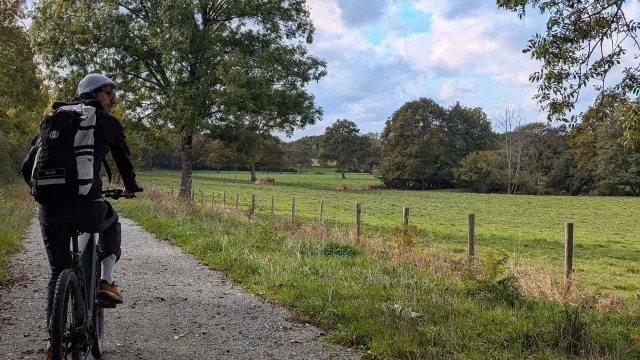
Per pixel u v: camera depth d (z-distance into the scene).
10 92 30.89
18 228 13.51
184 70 25.44
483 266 8.53
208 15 27.25
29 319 5.70
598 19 7.32
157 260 10.12
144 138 29.73
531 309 6.89
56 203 3.55
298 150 134.25
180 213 18.45
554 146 91.06
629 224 37.38
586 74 7.59
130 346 5.02
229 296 7.23
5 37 30.02
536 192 87.25
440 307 6.34
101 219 3.76
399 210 43.53
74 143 3.56
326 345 5.22
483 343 5.13
